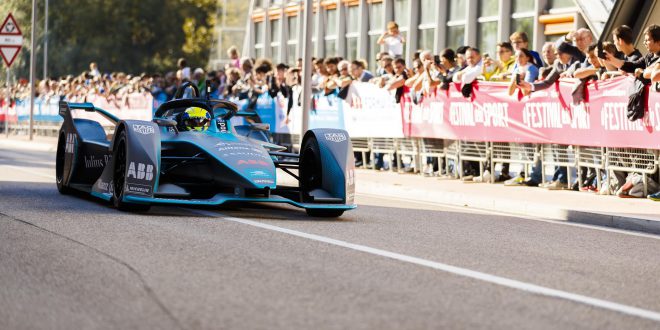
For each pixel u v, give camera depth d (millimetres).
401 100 18656
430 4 27781
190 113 12227
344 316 6238
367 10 31203
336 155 11789
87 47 58594
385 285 7301
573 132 15070
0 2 58500
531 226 11766
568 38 15688
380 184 16578
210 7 61250
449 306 6645
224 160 11258
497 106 16406
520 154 16188
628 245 10266
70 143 13500
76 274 7449
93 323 5973
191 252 8531
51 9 58188
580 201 13742
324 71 21391
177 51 61094
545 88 15477
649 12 19234
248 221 10906
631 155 14289
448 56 17719
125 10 59688
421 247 9367
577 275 8117
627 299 7160
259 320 6078
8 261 7945
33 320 6039
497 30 25078
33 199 12875
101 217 10867
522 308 6676
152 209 11836
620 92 14219
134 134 11242
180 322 5996
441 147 17844
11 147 31266
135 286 7031
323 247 9078
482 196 14391
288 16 36719
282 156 12219
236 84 23828
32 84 33531
